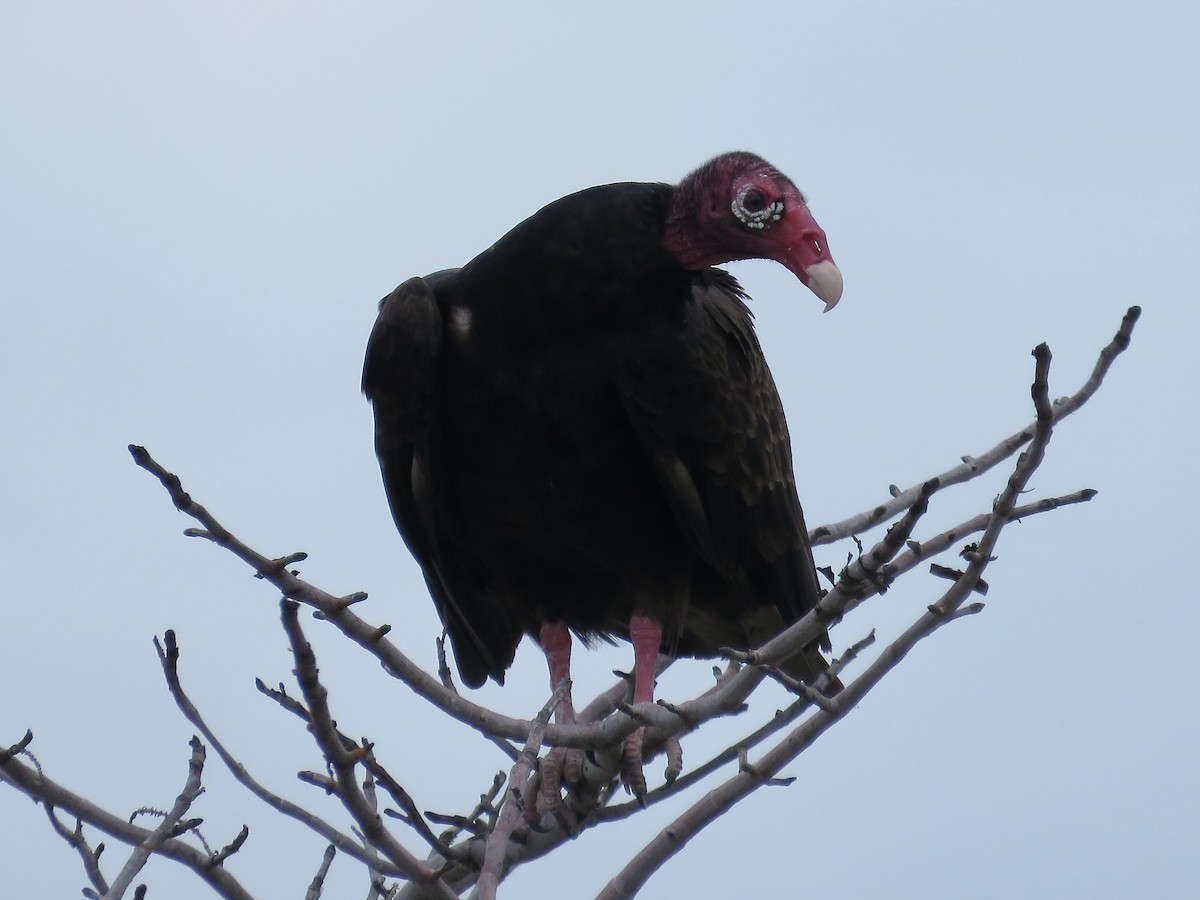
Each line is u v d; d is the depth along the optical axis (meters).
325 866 7.42
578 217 9.21
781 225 9.34
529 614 10.34
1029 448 6.39
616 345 9.21
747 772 7.48
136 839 7.01
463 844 7.65
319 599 6.14
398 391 9.43
